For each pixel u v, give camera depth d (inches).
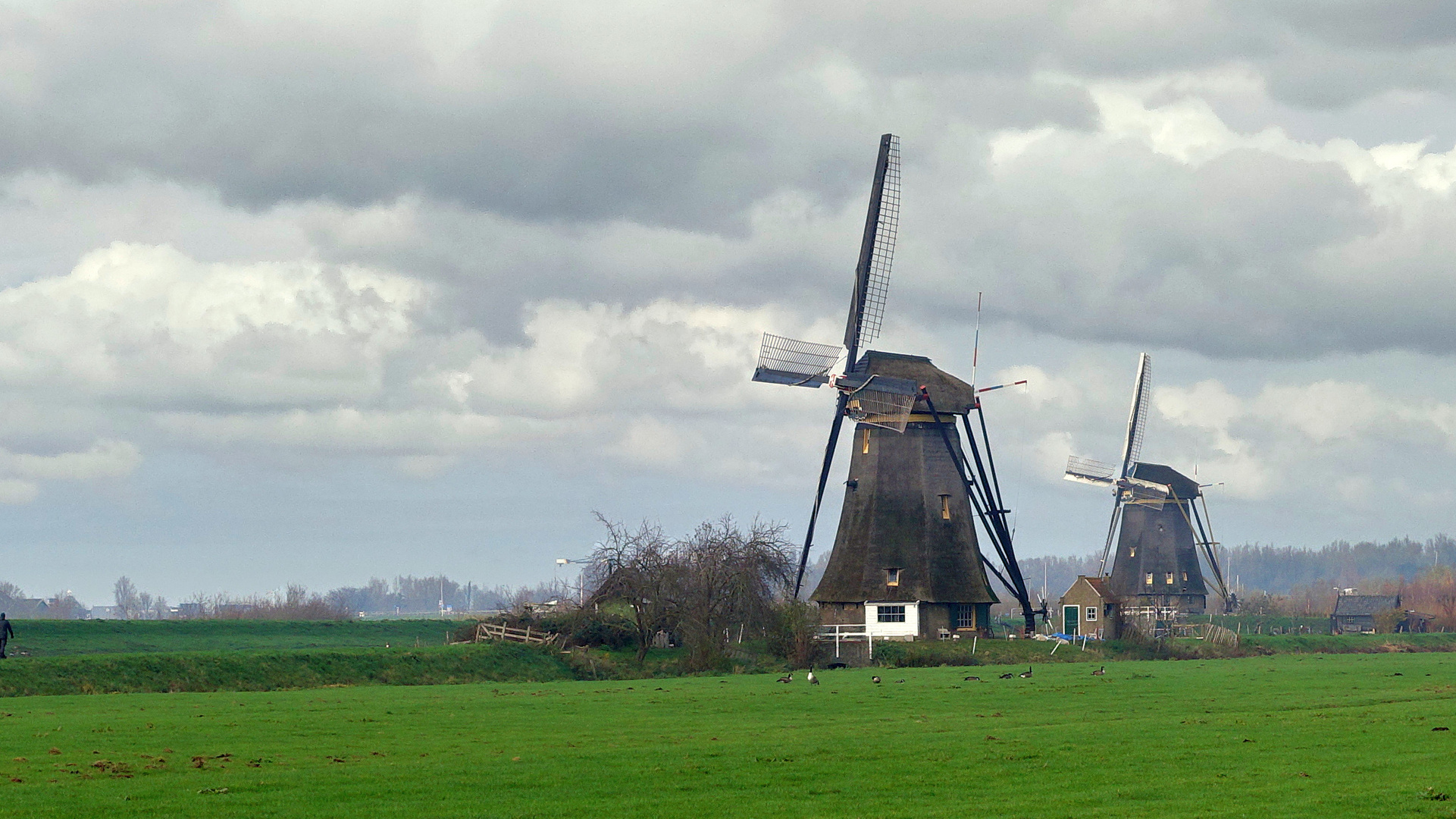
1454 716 2003.0
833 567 4722.0
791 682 3058.6
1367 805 1254.9
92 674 2778.1
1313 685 2797.7
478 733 1849.2
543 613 4173.2
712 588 3858.3
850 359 4724.4
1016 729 1897.1
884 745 1697.8
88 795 1290.6
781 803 1284.4
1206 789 1350.9
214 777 1412.4
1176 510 7800.2
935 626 4596.5
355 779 1406.3
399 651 3459.6
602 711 2210.9
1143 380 7662.4
